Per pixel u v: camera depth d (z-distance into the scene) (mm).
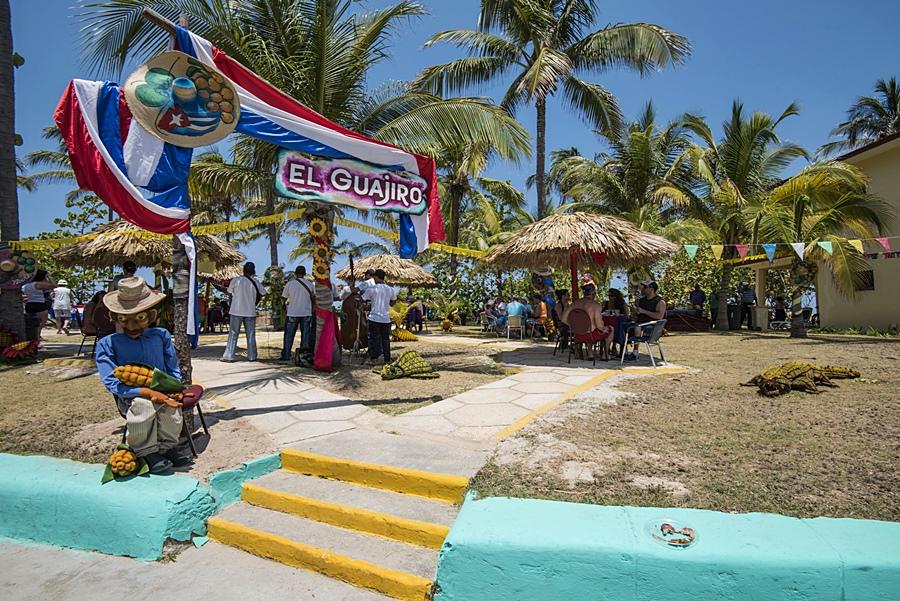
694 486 3410
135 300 4090
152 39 7047
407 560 3033
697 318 17172
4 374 8164
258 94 5633
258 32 8578
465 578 2725
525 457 3988
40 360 9375
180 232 4820
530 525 2854
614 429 4691
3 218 9703
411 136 8797
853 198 12219
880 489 3309
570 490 3385
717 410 5348
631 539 2678
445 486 3568
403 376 7477
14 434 5016
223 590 3000
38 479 3895
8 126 9773
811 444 4180
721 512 3021
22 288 10805
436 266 24797
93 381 7457
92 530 3564
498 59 16531
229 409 5645
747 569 2480
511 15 16094
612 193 18125
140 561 3367
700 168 15594
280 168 5953
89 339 13781
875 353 9297
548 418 5086
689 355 9844
